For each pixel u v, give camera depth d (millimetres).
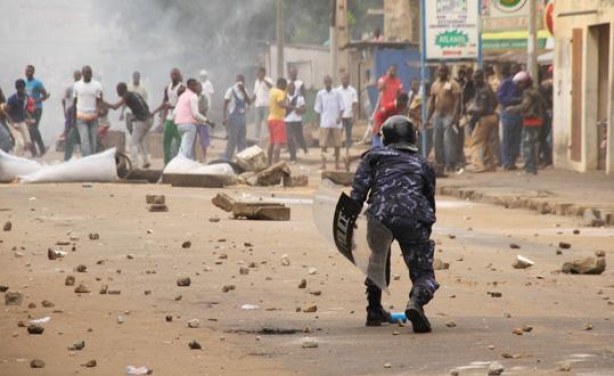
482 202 30891
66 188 32844
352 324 14055
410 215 13625
